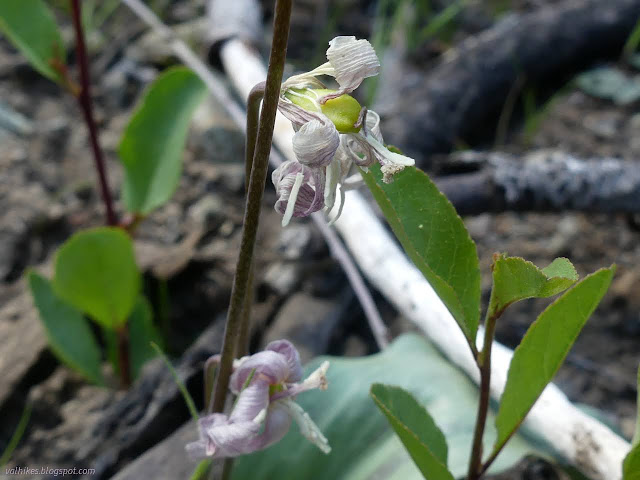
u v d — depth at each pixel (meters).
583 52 0.45
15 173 0.36
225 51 0.38
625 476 0.14
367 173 0.13
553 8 0.45
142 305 0.28
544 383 0.14
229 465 0.18
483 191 0.32
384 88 0.43
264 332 0.29
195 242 0.32
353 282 0.27
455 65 0.42
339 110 0.12
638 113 0.43
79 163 0.37
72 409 0.27
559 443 0.19
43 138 0.38
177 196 0.35
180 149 0.26
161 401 0.24
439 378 0.21
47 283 0.26
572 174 0.32
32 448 0.26
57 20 0.45
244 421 0.14
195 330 0.31
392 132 0.38
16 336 0.28
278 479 0.19
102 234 0.23
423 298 0.24
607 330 0.31
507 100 0.43
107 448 0.24
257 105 0.13
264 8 0.47
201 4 0.48
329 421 0.20
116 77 0.41
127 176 0.27
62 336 0.26
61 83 0.25
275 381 0.14
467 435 0.19
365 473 0.19
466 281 0.14
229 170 0.36
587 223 0.36
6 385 0.27
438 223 0.14
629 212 0.32
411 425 0.16
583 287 0.13
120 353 0.27
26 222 0.33
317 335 0.28
